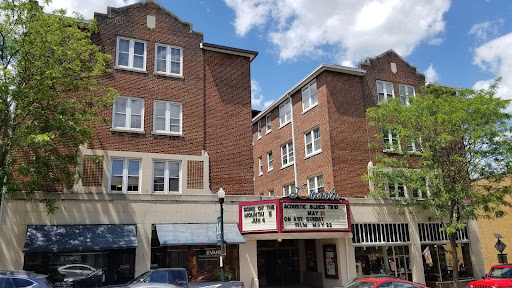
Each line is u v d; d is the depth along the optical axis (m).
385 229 24.39
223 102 23.28
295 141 29.83
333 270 23.66
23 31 16.02
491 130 20.14
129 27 22.27
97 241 17.95
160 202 20.14
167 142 21.41
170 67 22.69
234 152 22.78
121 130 20.59
